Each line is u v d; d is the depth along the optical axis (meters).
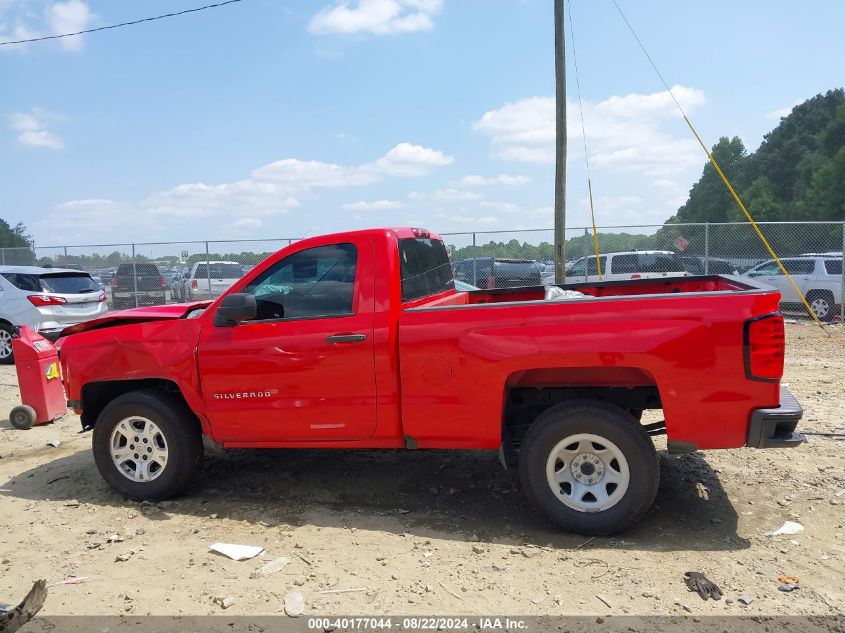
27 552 4.21
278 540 4.27
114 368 5.09
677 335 3.94
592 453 4.16
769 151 87.88
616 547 4.02
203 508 4.92
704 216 98.25
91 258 20.62
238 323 4.77
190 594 3.59
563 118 12.11
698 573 3.61
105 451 5.10
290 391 4.64
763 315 3.88
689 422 3.97
